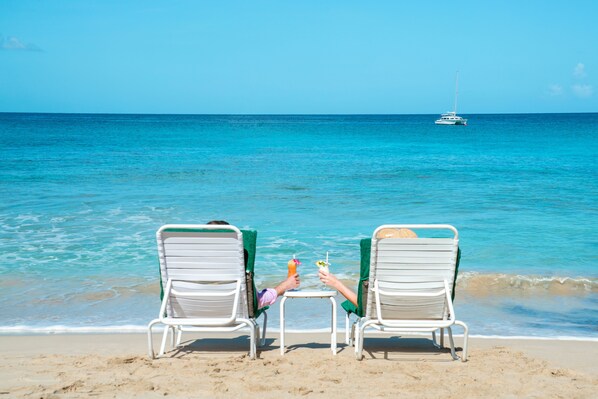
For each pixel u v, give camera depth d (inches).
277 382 169.0
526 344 235.8
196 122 4247.0
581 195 643.5
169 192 658.8
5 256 377.7
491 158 1163.9
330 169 925.8
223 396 157.2
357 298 205.9
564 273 351.6
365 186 719.7
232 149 1397.6
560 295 319.9
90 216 510.6
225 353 210.2
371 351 214.1
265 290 210.1
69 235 437.7
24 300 296.7
